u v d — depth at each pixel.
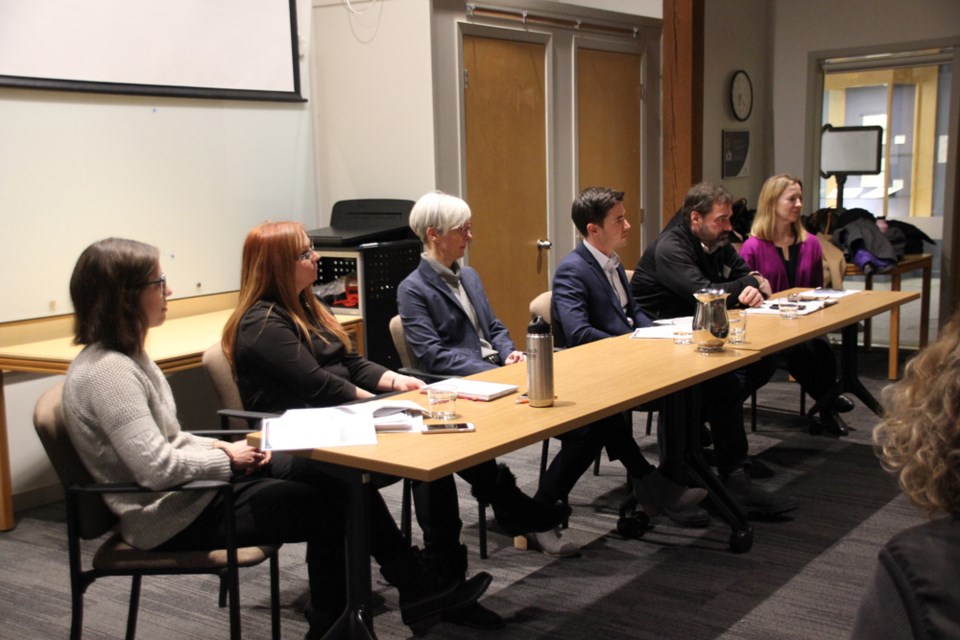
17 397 3.71
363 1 4.75
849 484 3.80
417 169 4.73
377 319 4.35
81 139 3.83
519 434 2.07
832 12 6.75
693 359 2.89
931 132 6.57
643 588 2.88
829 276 5.29
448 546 2.64
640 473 3.18
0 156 3.56
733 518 3.13
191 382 4.39
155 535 2.15
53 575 3.12
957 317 0.91
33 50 3.63
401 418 2.20
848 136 6.78
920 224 6.73
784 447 4.33
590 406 2.32
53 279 3.77
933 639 0.75
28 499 3.79
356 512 2.09
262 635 2.63
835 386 4.46
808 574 2.95
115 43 3.93
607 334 3.55
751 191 7.07
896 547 0.82
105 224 3.95
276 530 2.20
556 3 5.43
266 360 2.68
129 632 2.47
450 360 3.14
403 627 2.65
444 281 3.31
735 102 6.66
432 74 4.61
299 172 4.87
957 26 6.27
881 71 6.69
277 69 4.68
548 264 5.61
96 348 2.15
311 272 2.82
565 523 3.17
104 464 2.13
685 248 3.88
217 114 4.40
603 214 3.56
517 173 5.29
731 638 2.54
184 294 4.30
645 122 6.36
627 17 6.05
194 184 4.31
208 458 2.14
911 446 0.87
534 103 5.37
